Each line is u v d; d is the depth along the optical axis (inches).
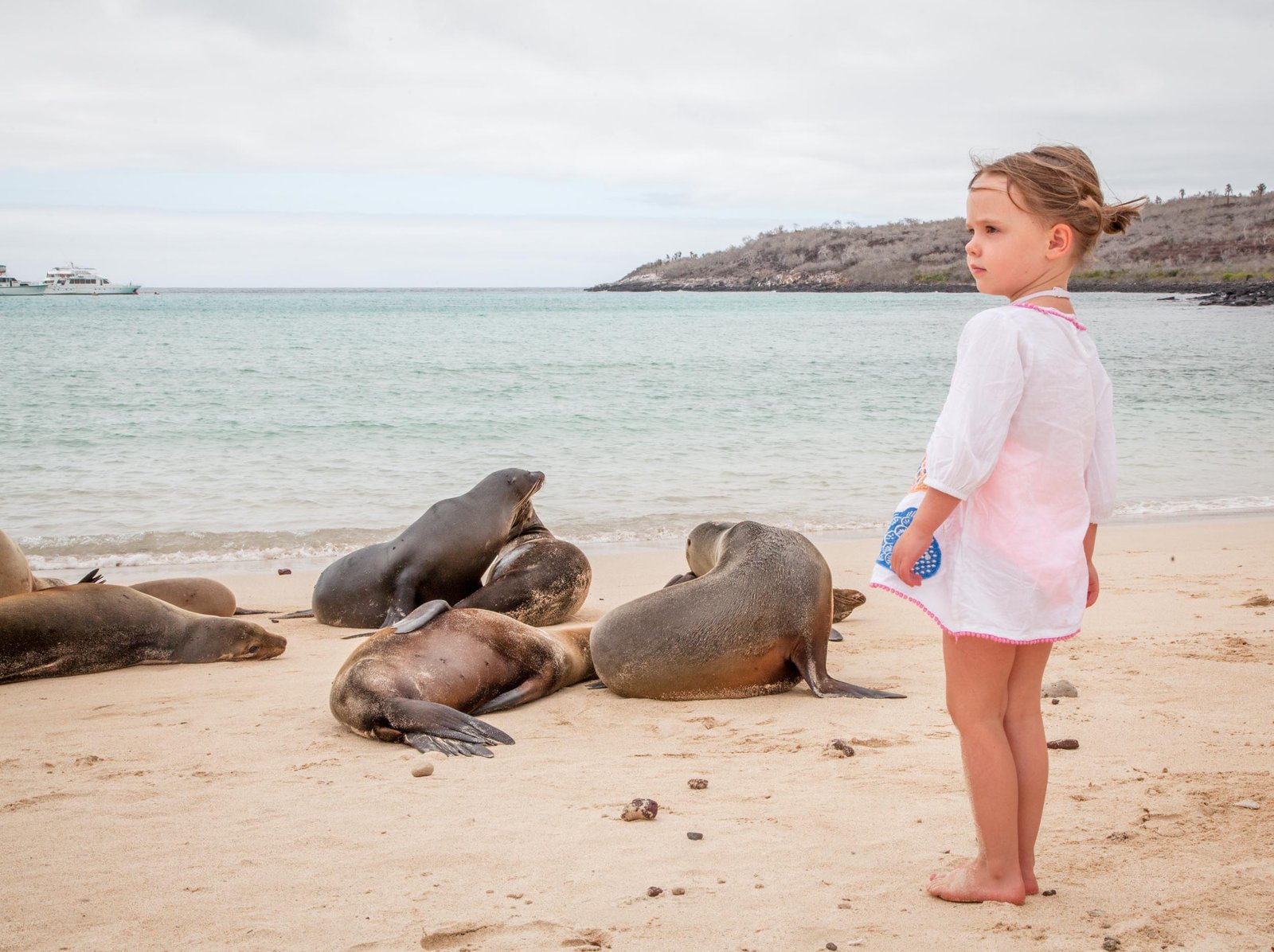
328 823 152.8
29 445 711.1
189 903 124.5
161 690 253.6
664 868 131.4
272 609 367.2
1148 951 103.2
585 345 1819.6
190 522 498.3
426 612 233.0
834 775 169.6
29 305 5059.1
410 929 115.9
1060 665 235.3
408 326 2635.3
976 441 102.8
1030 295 110.8
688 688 229.9
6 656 262.8
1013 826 114.7
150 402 941.2
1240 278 5634.8
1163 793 150.2
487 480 355.6
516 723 216.1
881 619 316.8
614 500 553.6
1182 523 493.7
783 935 110.7
